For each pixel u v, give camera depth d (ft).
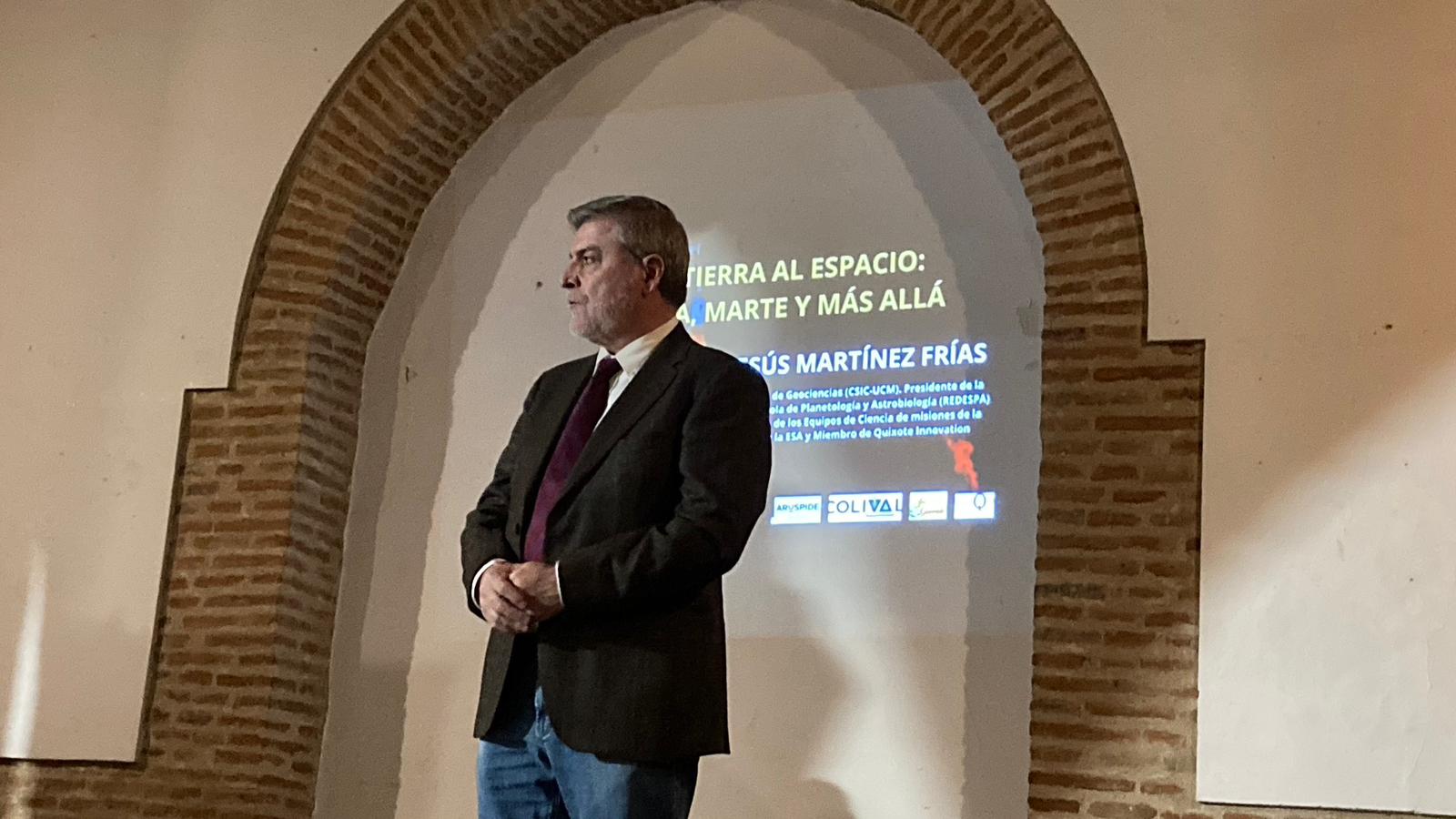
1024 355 15.53
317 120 17.84
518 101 18.33
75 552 17.19
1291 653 13.52
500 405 17.37
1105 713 13.85
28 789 16.61
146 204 18.07
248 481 16.97
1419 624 13.32
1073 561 14.30
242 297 17.49
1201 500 14.08
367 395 17.89
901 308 16.08
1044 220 15.34
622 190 17.49
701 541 10.00
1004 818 14.49
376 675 17.01
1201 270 14.62
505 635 10.65
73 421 17.60
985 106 15.90
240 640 16.52
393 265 18.08
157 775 16.35
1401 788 13.01
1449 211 14.16
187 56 18.39
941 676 15.03
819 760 15.20
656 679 10.05
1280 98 14.83
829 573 15.66
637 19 17.97
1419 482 13.62
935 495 15.49
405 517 17.39
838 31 17.12
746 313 16.60
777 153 16.98
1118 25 15.46
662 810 10.02
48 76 18.76
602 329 11.31
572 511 10.58
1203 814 13.41
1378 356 13.99
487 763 10.70
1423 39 14.62
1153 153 15.03
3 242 18.34
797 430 16.12
